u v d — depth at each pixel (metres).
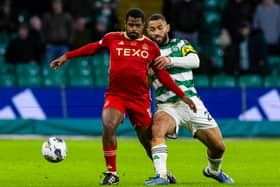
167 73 27.53
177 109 28.20
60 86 58.03
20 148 46.88
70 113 57.97
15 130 56.91
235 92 57.50
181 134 56.06
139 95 27.69
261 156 42.88
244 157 42.28
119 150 45.84
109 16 72.19
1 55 69.75
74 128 56.59
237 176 33.31
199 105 28.47
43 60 67.12
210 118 28.59
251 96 57.53
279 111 57.59
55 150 27.95
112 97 27.61
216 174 29.92
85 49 28.28
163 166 26.70
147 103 27.98
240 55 65.75
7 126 56.91
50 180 31.17
